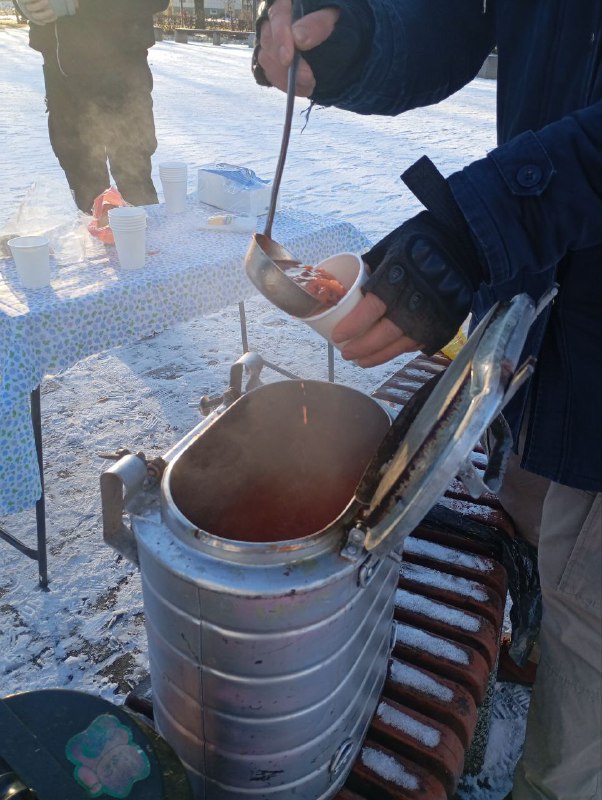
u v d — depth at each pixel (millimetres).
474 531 1598
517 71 1149
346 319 772
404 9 1226
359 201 6016
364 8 1174
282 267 981
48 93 3684
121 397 3014
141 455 925
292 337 3691
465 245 780
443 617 1396
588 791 1228
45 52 3559
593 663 1143
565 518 1143
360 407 1137
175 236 2408
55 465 2527
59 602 1938
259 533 1183
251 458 1113
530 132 789
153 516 868
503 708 1710
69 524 2234
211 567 786
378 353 796
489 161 776
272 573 778
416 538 1633
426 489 702
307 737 928
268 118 11008
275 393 1120
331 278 972
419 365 2457
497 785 1540
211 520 1047
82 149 3814
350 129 10234
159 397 3023
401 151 8531
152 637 929
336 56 1169
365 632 967
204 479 1003
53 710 862
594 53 971
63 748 817
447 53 1312
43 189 2275
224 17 33438
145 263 2135
